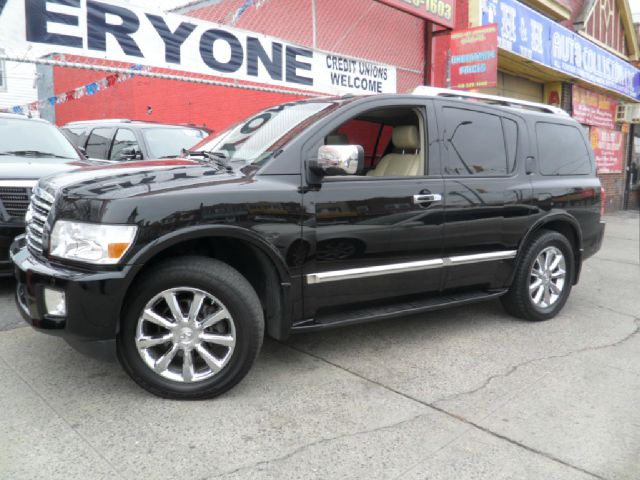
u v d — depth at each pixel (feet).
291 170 11.03
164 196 9.62
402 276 12.68
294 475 8.10
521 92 45.47
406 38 35.35
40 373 11.11
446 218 13.19
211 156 12.19
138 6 20.85
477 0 33.06
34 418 9.38
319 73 27.89
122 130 25.05
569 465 8.59
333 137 14.12
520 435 9.44
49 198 10.32
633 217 53.06
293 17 28.66
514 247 14.88
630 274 24.07
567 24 49.90
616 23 58.65
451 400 10.69
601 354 13.48
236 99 30.37
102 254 9.21
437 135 13.42
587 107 51.29
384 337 14.21
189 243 10.82
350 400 10.55
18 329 13.43
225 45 23.77
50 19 18.81
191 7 24.81
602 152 54.95
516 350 13.56
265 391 10.82
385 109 12.73
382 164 14.66
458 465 8.50
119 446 8.65
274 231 10.57
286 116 12.69
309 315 11.48
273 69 25.80
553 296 16.37
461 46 32.73
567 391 11.25
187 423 9.44
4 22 17.87
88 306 9.20
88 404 9.95
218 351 10.80
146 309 9.78
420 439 9.21
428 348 13.50
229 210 10.07
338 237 11.45
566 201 16.14
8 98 41.78
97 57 20.10
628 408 10.53
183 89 33.83
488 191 14.03
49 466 8.05
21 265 10.07
